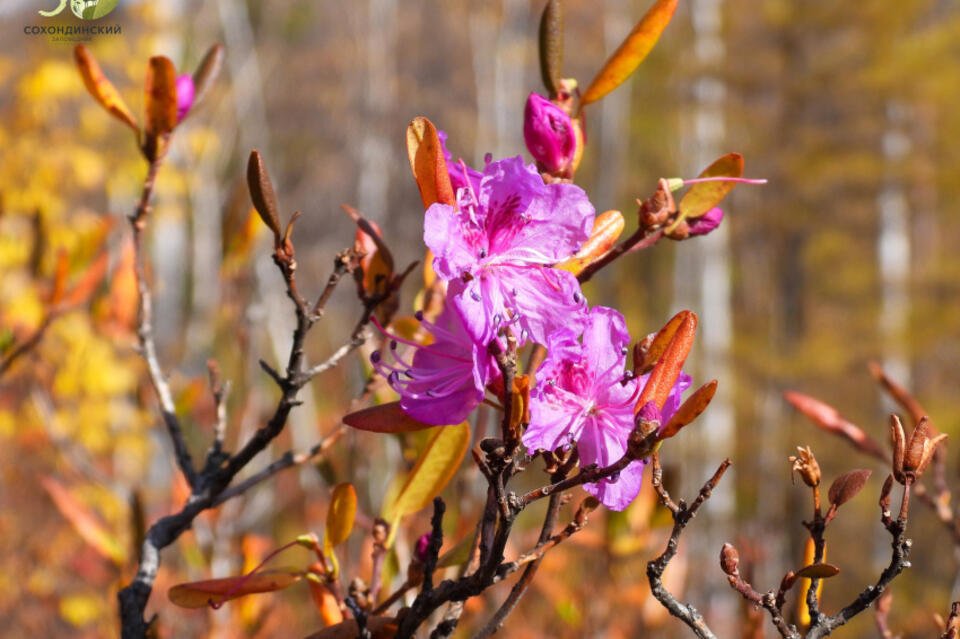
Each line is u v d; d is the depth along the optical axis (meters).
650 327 19.25
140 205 2.21
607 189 19.42
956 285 17.80
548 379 1.51
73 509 2.65
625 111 20.19
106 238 3.39
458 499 2.57
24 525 6.40
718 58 18.73
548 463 1.52
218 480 2.00
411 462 2.33
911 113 18.23
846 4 17.73
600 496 1.52
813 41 18.45
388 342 2.20
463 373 1.57
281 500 5.14
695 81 18.97
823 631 1.54
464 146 23.22
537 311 1.50
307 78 22.73
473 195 1.50
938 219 20.39
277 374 1.86
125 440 7.83
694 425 15.82
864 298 19.45
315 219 22.38
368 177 18.91
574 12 21.86
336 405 4.99
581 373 1.53
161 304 9.98
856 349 17.42
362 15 21.91
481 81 19.42
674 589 3.64
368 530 2.59
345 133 22.73
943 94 17.27
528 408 1.44
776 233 19.44
